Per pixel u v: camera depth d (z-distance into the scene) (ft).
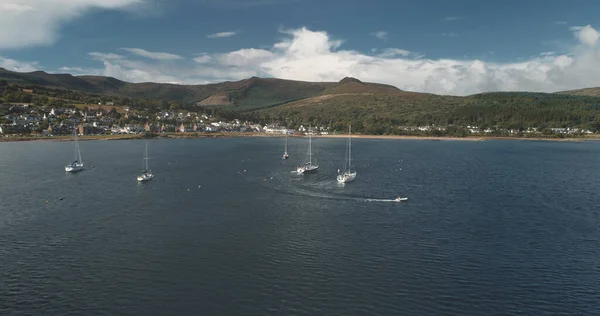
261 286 201.36
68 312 177.88
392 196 397.80
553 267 225.35
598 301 189.06
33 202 367.25
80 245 255.50
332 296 192.03
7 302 185.68
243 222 305.32
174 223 302.45
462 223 305.12
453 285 203.72
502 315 177.68
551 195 407.03
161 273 215.10
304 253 242.99
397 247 253.85
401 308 182.19
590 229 292.40
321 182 473.26
